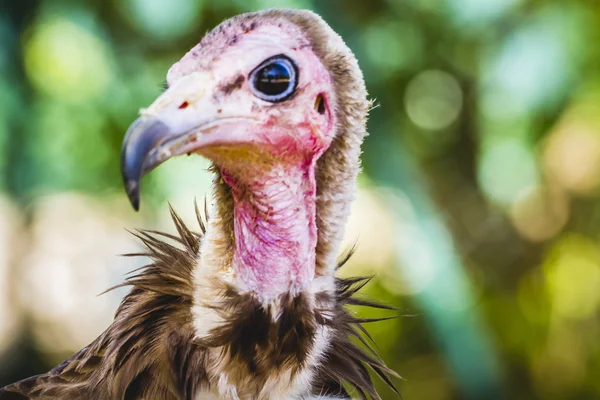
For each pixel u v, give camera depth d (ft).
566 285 45.44
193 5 26.45
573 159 42.60
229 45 12.95
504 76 29.81
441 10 30.25
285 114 13.19
